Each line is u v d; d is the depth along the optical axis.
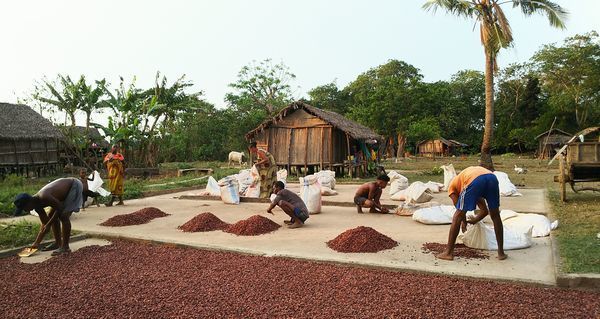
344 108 61.78
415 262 5.77
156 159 27.27
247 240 7.37
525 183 16.94
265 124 21.81
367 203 9.98
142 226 8.91
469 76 68.94
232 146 39.72
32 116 24.81
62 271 5.90
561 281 4.75
